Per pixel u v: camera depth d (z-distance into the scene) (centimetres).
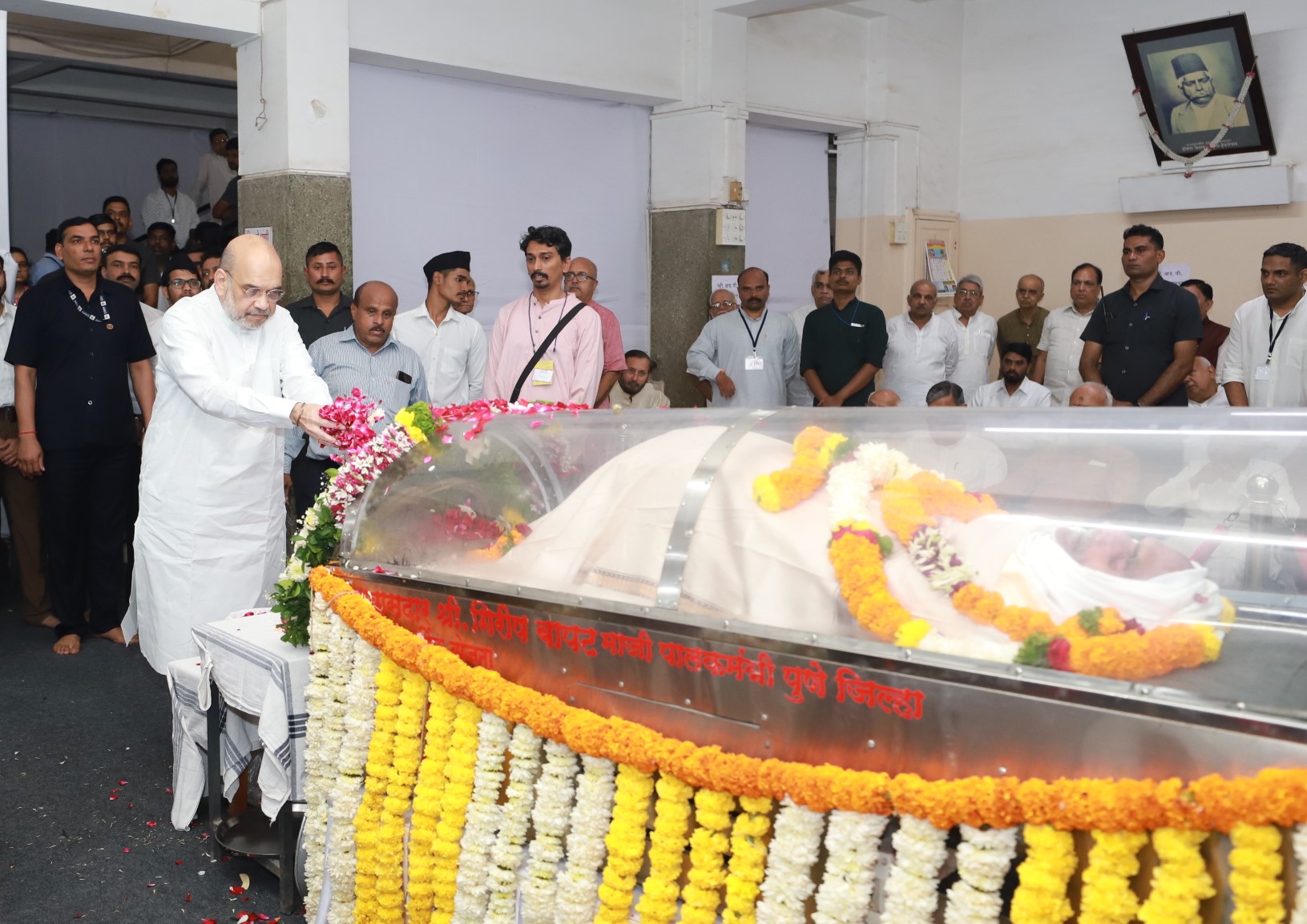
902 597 199
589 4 648
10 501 516
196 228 799
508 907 238
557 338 450
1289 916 155
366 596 277
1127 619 180
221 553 384
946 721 184
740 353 632
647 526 234
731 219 695
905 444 233
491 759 241
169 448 380
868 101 814
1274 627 177
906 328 666
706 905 208
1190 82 729
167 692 443
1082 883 174
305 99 534
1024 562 195
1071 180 811
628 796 218
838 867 191
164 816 340
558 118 669
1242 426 215
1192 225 756
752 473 232
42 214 938
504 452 277
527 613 240
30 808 343
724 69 688
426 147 616
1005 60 838
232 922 285
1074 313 682
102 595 504
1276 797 150
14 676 458
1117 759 169
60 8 495
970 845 178
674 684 217
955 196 870
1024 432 229
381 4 570
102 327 482
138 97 927
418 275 622
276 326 381
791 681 200
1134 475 209
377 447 290
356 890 267
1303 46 698
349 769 269
